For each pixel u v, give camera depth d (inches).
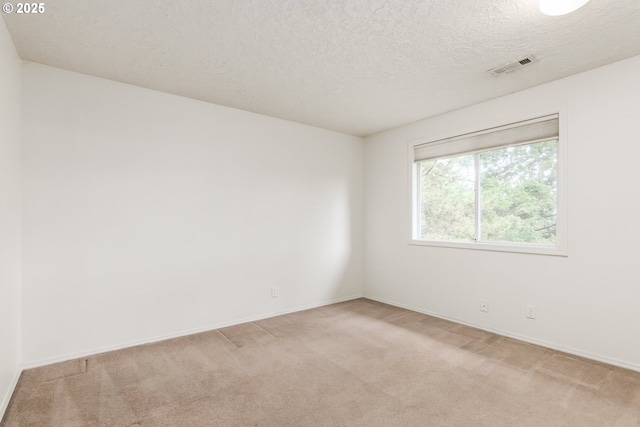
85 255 103.7
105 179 107.5
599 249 99.3
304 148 160.2
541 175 115.8
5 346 76.5
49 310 97.7
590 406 75.8
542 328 111.8
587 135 101.9
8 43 80.1
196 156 127.0
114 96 109.7
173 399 78.7
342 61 96.7
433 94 121.7
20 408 74.5
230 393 81.5
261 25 78.8
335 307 162.9
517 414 72.9
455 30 80.4
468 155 137.4
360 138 184.7
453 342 115.3
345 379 88.8
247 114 141.0
